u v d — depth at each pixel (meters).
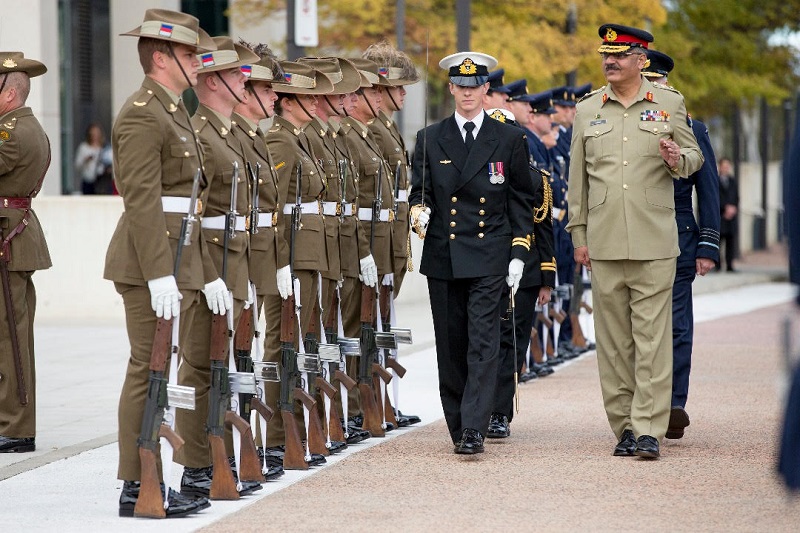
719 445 23.59
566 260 35.62
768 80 75.56
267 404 22.41
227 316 19.34
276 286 21.55
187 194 18.45
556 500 19.20
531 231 23.28
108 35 67.88
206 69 19.55
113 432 25.50
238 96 19.91
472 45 54.75
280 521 17.98
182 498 18.67
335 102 23.61
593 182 23.23
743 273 73.88
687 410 27.66
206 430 19.58
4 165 23.61
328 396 23.00
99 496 19.80
